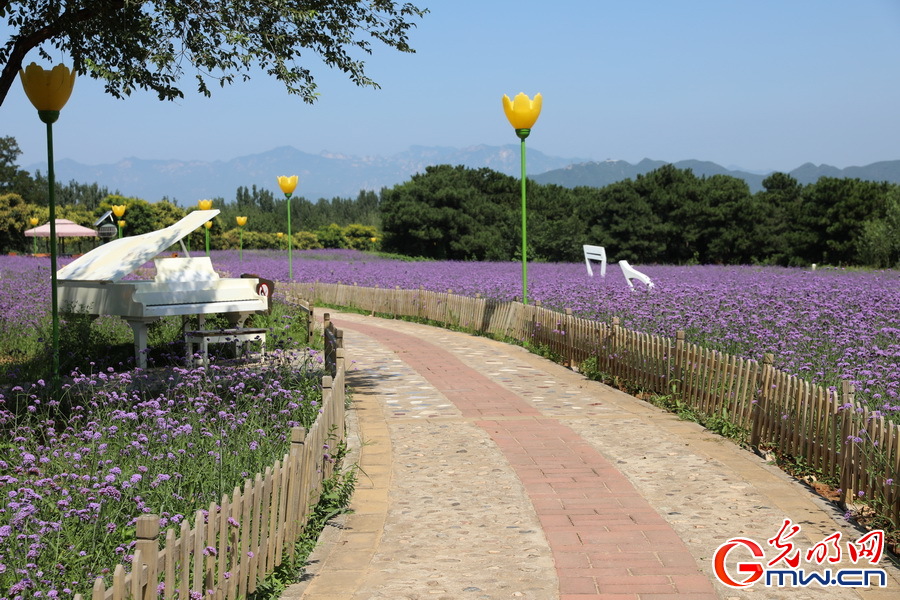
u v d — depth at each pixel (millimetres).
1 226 61031
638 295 15797
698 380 9617
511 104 16953
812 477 7039
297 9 10594
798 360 9133
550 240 65938
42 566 4102
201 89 11344
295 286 29156
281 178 29719
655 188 72812
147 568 3395
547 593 4828
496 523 6109
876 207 63344
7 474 5824
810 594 4773
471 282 26109
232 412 7914
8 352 13195
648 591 4824
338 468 7230
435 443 8609
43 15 10781
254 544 4574
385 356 15359
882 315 12148
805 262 66625
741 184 72938
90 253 13602
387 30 11445
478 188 85250
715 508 6375
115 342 13742
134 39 10844
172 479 5543
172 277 12508
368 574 5199
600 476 7301
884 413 7133
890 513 5754
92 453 5949
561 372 13391
